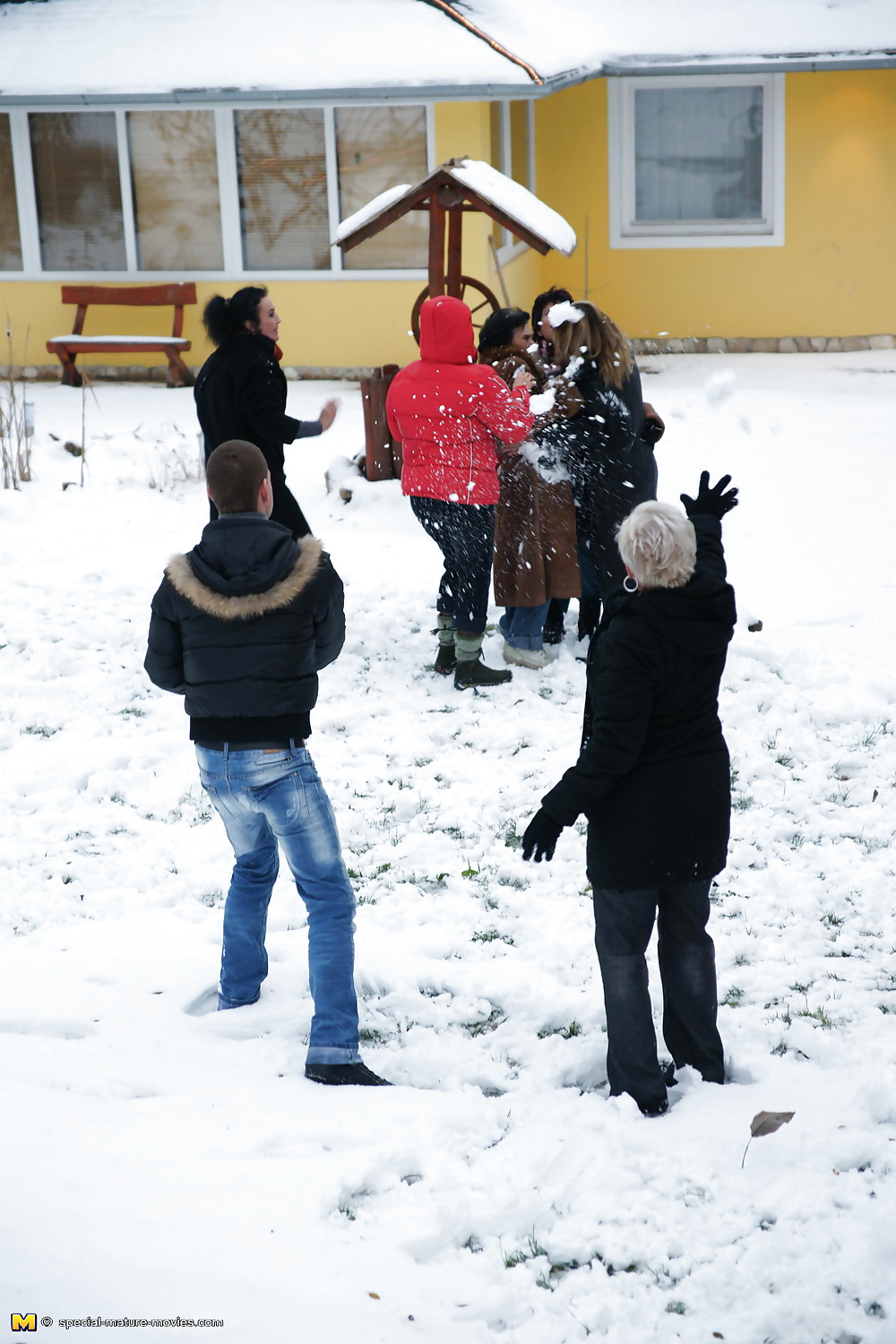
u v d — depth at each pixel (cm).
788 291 1441
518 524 610
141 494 958
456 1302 246
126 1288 240
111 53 1306
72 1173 277
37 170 1377
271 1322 234
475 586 598
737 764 530
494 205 806
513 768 539
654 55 1352
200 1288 241
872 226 1409
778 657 626
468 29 1262
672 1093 328
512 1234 271
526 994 378
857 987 377
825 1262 256
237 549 333
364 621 698
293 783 337
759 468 984
